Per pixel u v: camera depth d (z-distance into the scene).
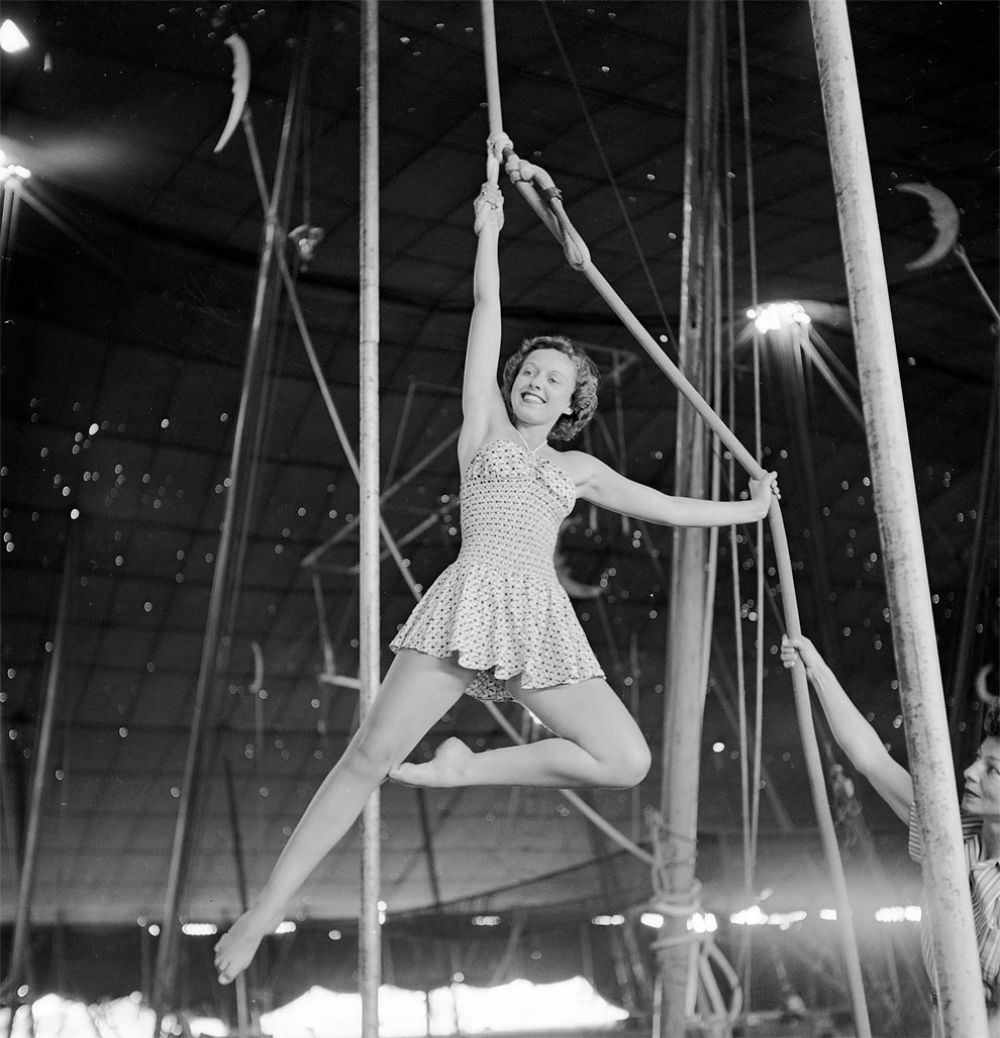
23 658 9.59
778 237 6.13
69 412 8.10
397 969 13.55
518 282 6.53
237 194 5.83
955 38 4.64
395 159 5.68
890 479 1.61
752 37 4.90
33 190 5.52
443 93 5.28
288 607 10.49
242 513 6.88
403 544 10.09
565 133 5.42
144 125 5.43
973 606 6.08
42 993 11.02
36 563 9.16
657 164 5.57
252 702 11.27
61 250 6.01
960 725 5.93
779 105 5.19
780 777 11.12
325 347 7.11
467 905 13.49
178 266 6.07
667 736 3.97
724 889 11.55
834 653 8.44
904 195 5.38
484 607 1.84
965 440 7.58
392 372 7.55
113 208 5.75
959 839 1.55
